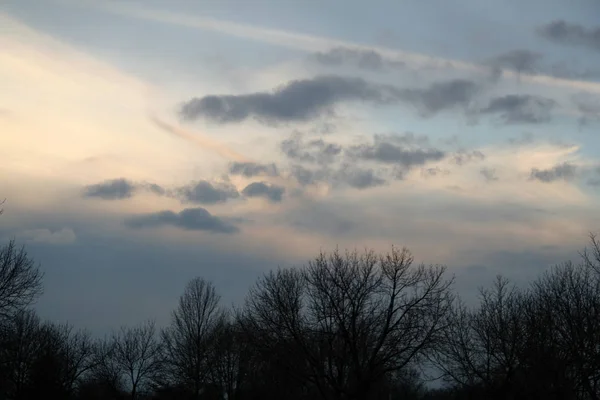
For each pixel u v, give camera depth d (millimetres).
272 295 54000
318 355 52625
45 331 71188
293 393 59000
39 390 64438
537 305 49406
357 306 51906
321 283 53031
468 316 54375
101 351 80625
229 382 68812
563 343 42688
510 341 51250
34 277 47469
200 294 74188
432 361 53062
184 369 71625
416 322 51250
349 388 52000
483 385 53125
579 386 43500
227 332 68938
